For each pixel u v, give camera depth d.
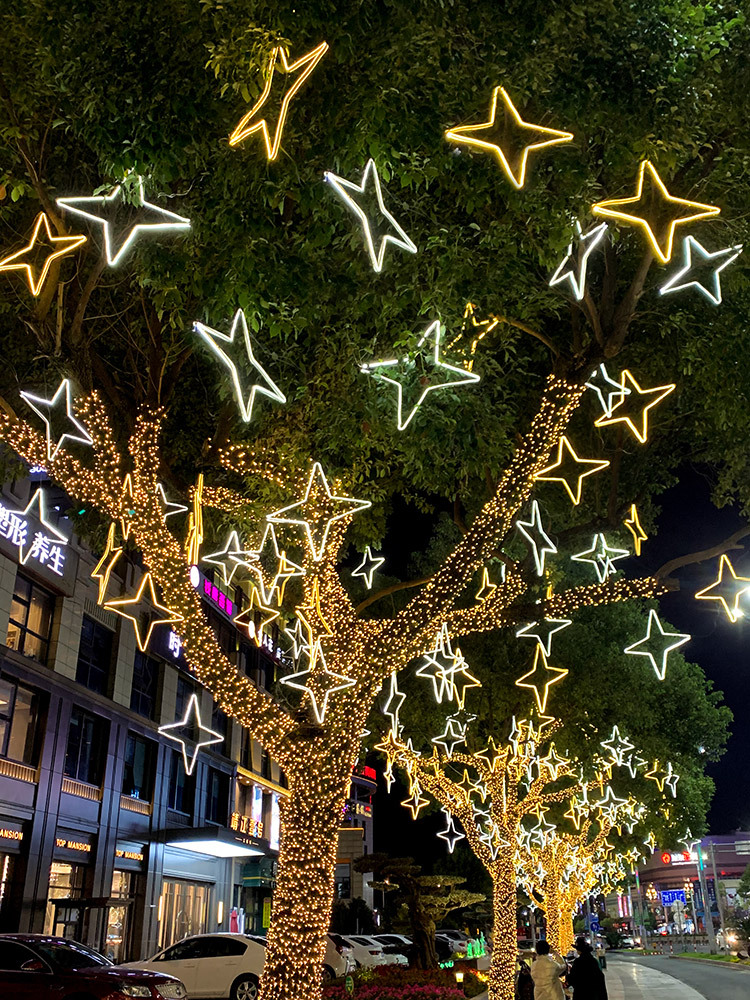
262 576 8.99
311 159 5.98
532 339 10.11
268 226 5.76
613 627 16.81
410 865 19.77
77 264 7.46
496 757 16.03
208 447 8.13
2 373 9.06
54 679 20.28
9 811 18.33
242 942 14.80
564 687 15.75
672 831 20.09
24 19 5.88
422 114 5.80
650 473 11.33
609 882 38.19
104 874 21.88
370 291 6.58
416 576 16.20
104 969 10.61
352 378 6.95
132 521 7.07
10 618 19.20
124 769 24.22
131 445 7.25
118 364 9.09
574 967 9.85
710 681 19.75
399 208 6.83
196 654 7.14
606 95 6.48
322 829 7.06
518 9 6.25
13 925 18.11
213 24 5.56
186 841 25.45
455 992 14.25
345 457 7.78
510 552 12.28
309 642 7.96
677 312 8.48
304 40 5.64
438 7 5.69
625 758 18.48
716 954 50.88
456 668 13.41
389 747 16.19
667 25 6.56
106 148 5.60
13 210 7.49
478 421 7.35
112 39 5.64
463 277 6.36
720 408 8.27
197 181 6.32
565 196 6.55
